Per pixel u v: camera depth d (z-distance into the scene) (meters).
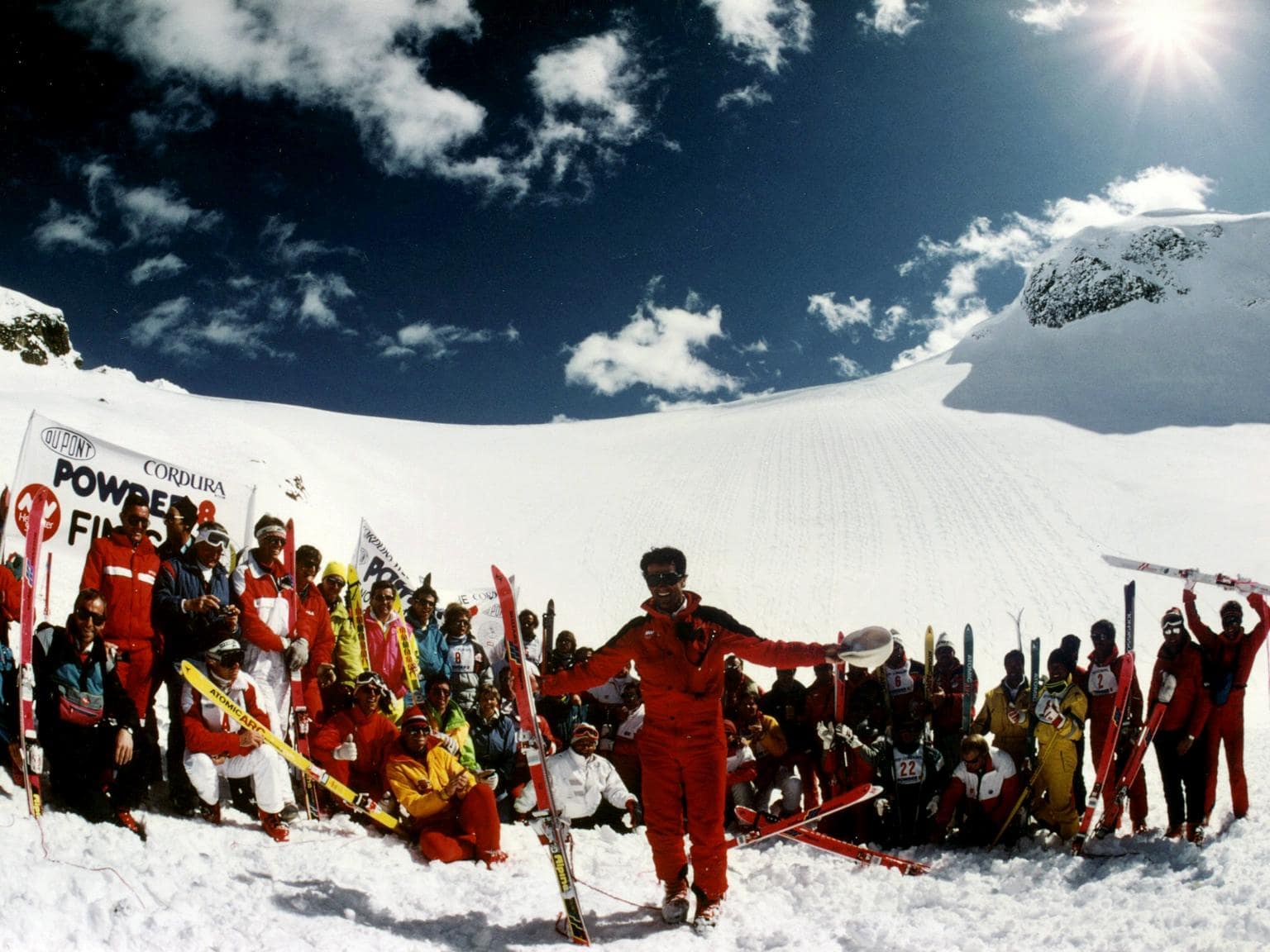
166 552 7.43
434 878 6.05
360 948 4.68
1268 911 5.27
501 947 4.96
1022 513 42.94
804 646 5.19
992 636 31.52
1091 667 8.34
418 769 7.08
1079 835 7.09
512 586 5.36
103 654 6.27
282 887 5.37
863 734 8.21
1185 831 7.42
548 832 5.14
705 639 5.45
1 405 32.81
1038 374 79.81
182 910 4.68
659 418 79.25
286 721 7.39
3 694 6.21
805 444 57.97
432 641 9.34
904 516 43.69
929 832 8.01
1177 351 83.69
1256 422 60.44
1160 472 48.19
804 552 40.41
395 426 68.88
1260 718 17.84
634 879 6.43
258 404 69.25
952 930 5.59
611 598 36.47
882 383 90.06
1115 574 36.00
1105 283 100.81
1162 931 5.31
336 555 35.84
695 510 46.81
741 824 7.15
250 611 7.16
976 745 7.68
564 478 54.19
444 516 46.38
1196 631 7.59
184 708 6.55
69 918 4.32
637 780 8.55
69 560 15.57
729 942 5.28
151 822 6.15
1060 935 5.40
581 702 9.41
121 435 35.34
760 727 8.62
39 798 5.51
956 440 56.12
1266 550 37.56
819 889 6.32
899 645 9.12
